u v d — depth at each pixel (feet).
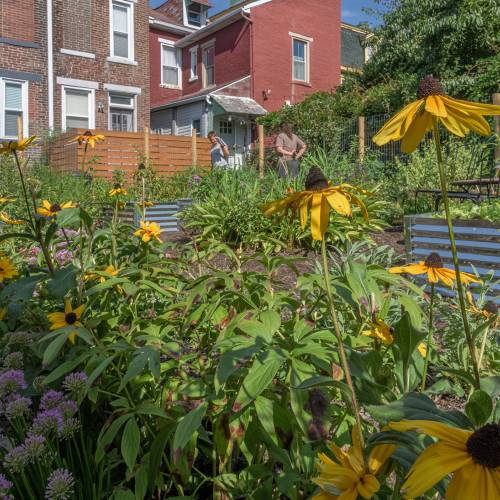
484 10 41.52
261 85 66.74
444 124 3.16
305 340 4.72
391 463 3.09
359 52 91.35
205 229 19.67
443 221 13.41
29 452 4.54
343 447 4.65
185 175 37.24
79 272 7.08
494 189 23.09
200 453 5.85
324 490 2.94
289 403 4.83
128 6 58.44
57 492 4.22
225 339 4.70
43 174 33.35
